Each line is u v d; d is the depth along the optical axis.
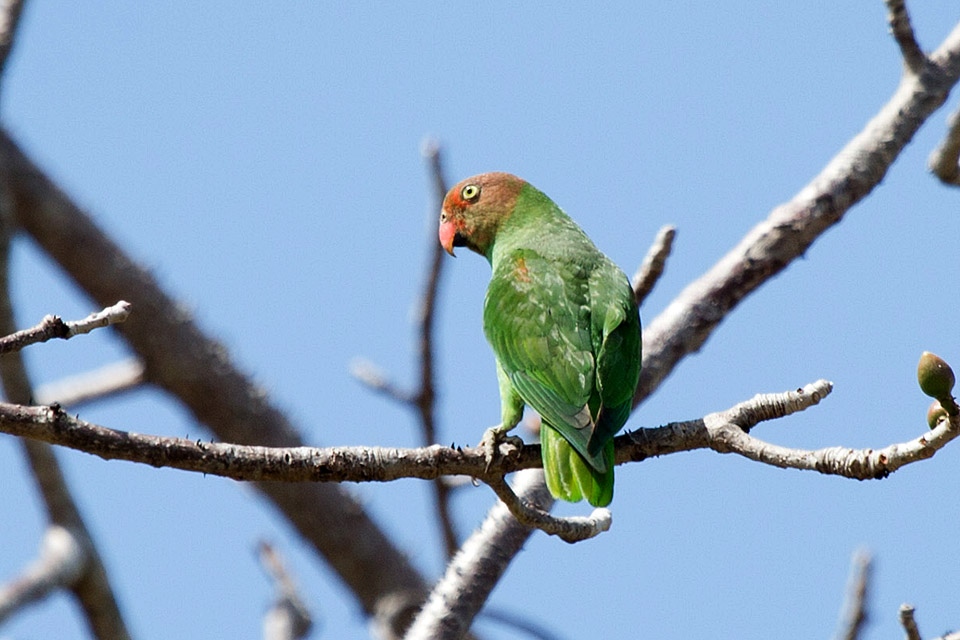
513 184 13.24
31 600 13.53
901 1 12.89
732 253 12.88
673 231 11.01
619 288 11.13
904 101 13.14
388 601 16.86
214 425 16.94
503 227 13.10
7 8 12.40
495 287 11.39
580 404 10.05
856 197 12.95
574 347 10.55
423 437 12.77
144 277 16.83
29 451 13.93
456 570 11.07
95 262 16.62
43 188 16.50
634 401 12.24
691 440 9.16
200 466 7.80
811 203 12.85
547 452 9.98
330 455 8.05
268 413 17.00
